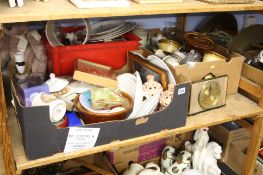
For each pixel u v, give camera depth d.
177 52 1.38
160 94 1.13
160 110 1.09
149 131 1.10
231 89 1.43
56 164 1.41
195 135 1.58
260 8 1.23
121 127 1.03
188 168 1.54
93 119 1.04
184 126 1.18
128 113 1.09
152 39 1.58
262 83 1.35
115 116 1.04
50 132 0.92
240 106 1.36
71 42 1.28
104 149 1.03
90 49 1.25
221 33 1.67
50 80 1.12
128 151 1.53
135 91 1.11
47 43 1.23
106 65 1.31
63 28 1.37
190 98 1.20
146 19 1.66
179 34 1.66
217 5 1.15
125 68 1.37
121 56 1.34
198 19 1.80
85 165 1.44
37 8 0.95
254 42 1.53
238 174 1.67
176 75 1.17
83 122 1.05
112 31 1.33
